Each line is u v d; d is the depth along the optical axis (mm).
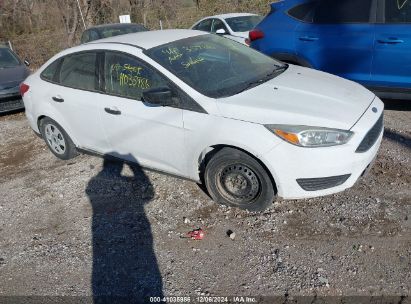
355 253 3061
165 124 3713
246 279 2955
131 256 3320
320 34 5438
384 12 4969
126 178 4508
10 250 3615
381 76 5152
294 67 4426
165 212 3822
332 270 2934
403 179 3881
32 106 5062
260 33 6027
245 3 16938
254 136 3262
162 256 3279
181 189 4125
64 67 4660
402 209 3455
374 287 2764
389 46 4953
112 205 4062
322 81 3934
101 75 4203
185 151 3703
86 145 4699
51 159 5312
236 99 3480
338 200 3672
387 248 3068
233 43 4570
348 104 3475
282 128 3201
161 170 4066
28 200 4395
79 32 17250
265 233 3387
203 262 3166
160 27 17172
